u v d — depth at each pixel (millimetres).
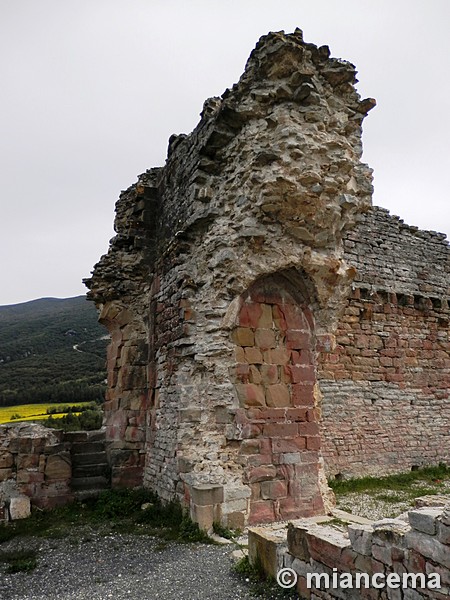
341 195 7812
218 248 7992
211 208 8180
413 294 15523
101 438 10508
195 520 6918
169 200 10102
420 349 15367
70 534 7301
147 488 9219
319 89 7770
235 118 7871
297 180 7418
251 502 7223
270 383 7906
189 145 9148
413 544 3531
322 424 13188
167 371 8797
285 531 5398
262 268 7773
